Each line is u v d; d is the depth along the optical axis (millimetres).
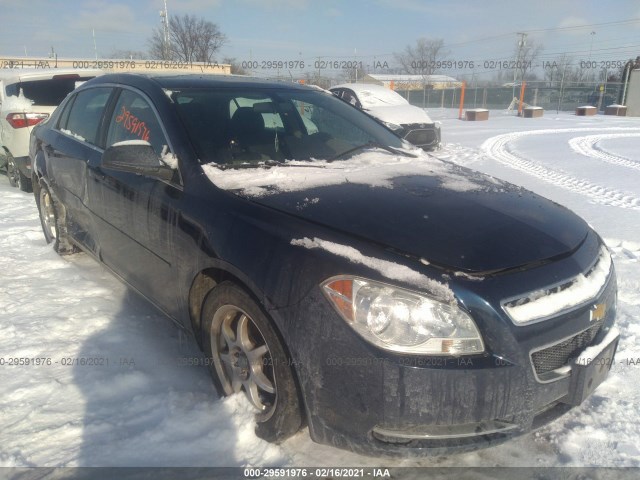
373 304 1873
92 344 3123
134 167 2639
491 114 28875
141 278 3100
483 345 1857
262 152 2963
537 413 2027
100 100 3818
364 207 2305
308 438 2346
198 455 2238
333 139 3357
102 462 2193
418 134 11078
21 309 3564
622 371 2926
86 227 3830
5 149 7762
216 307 2426
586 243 2363
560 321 1977
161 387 2717
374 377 1853
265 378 2332
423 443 1906
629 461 2230
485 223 2240
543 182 8172
